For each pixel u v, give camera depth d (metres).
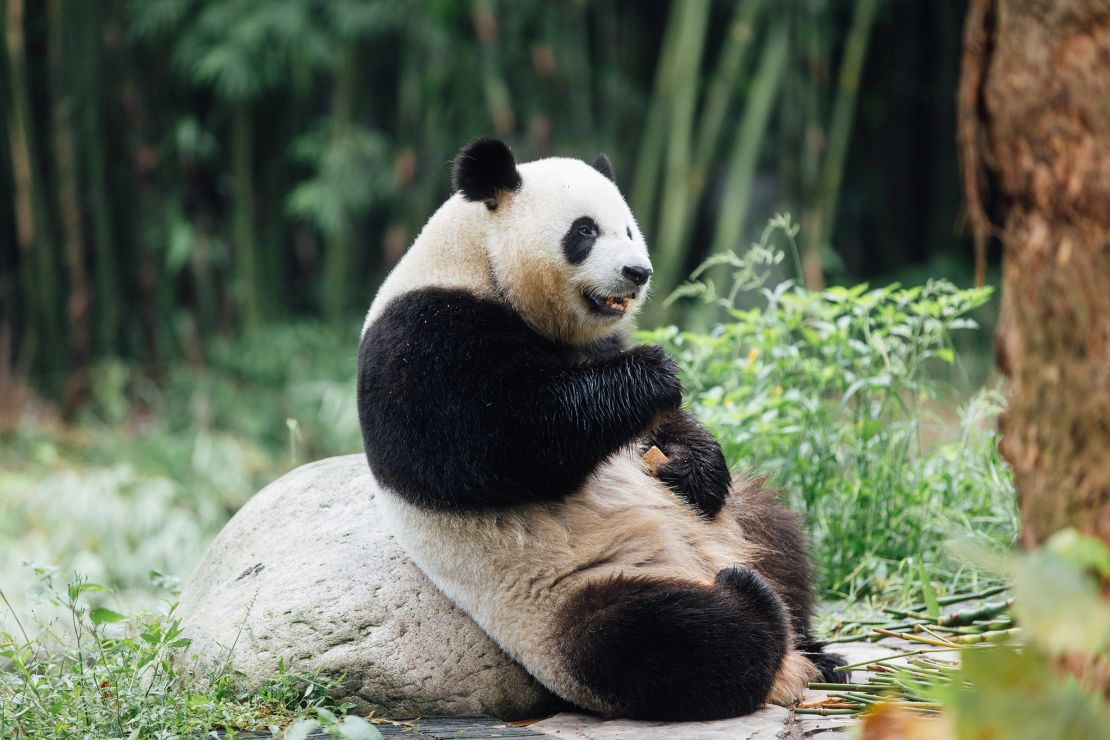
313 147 27.64
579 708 8.77
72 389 26.67
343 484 10.36
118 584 19.50
